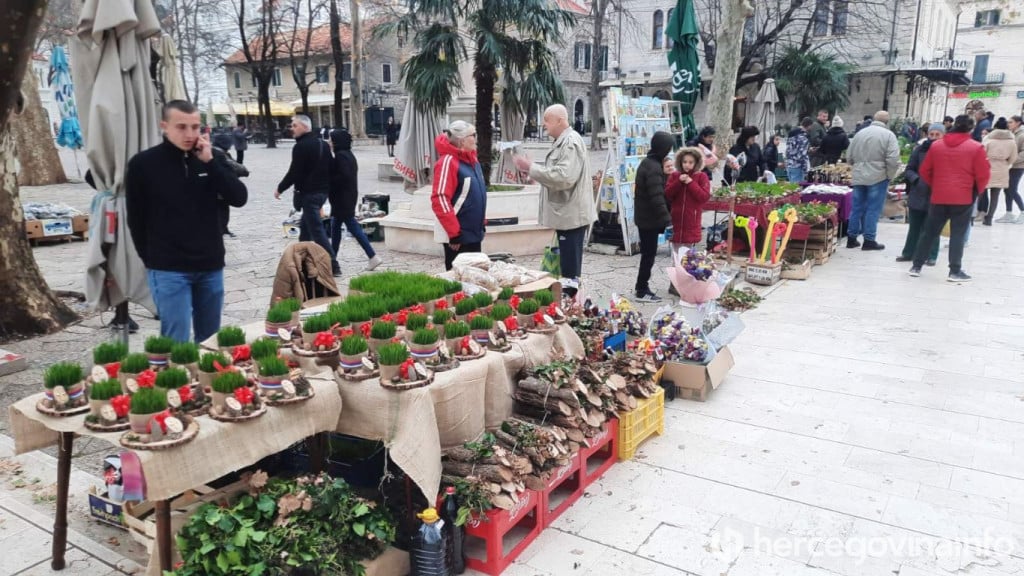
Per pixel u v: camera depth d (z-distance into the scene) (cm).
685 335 493
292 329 336
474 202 548
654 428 418
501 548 291
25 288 600
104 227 513
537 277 475
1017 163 1185
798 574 291
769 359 555
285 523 255
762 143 1777
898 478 370
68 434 274
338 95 3591
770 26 3147
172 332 389
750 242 818
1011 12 5200
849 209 1023
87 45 488
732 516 335
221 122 5531
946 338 598
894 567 296
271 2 3688
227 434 238
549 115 595
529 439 315
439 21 978
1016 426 429
